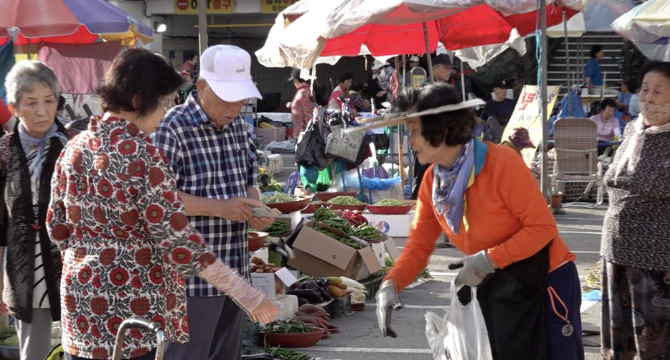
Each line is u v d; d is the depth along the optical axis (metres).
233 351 4.35
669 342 4.50
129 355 3.16
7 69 10.18
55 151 4.29
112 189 3.09
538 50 8.56
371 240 8.29
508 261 3.61
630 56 21.66
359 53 12.05
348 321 7.01
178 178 4.06
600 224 11.86
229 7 24.12
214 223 4.11
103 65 11.73
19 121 4.35
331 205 10.34
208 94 4.07
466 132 3.61
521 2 8.92
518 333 3.75
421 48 11.80
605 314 4.81
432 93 3.58
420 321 6.95
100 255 3.15
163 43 26.78
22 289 4.26
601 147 14.81
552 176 13.66
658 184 4.38
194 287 4.04
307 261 7.66
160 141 4.00
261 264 6.72
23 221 4.24
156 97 3.18
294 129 16.86
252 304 3.22
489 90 21.20
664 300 4.47
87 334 3.16
